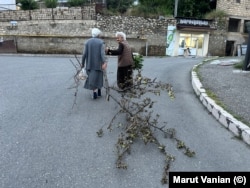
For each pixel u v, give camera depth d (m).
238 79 7.81
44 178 3.02
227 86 6.96
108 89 6.20
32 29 25.03
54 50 23.94
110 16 24.02
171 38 25.14
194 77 8.20
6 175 3.05
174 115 5.23
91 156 3.54
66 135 4.15
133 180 3.06
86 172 3.18
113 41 24.05
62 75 9.48
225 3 26.92
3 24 25.36
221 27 26.75
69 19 24.31
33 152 3.58
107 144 3.91
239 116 4.73
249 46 9.09
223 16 26.53
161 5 28.88
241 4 27.25
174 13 26.75
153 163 3.44
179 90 7.24
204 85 7.07
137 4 28.98
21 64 13.28
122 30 24.33
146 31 24.58
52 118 4.84
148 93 6.70
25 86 7.42
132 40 24.38
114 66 12.38
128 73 6.71
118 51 6.50
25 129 4.30
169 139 4.16
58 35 24.62
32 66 12.38
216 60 13.64
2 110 5.20
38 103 5.71
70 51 23.98
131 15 24.53
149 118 4.62
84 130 4.36
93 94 6.05
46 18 24.56
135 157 3.58
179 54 25.81
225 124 4.70
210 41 26.78
